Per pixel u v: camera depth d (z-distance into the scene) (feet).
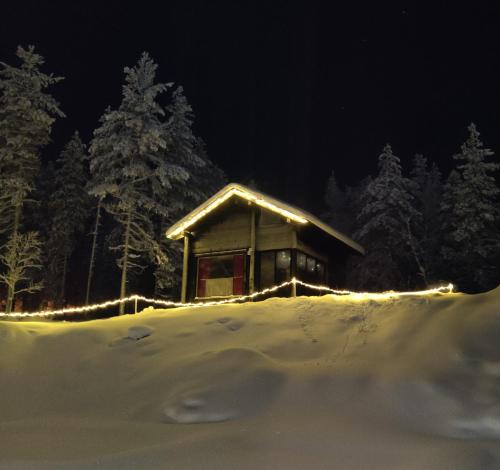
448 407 26.17
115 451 22.66
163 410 29.78
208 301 79.71
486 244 128.16
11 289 105.19
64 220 142.61
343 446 22.00
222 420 27.66
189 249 82.89
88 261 162.71
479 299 37.55
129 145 103.35
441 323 35.06
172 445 22.57
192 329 43.50
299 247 77.87
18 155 112.27
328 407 27.37
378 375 29.68
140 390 33.42
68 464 20.68
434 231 154.51
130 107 106.42
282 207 75.10
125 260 102.94
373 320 39.52
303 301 48.26
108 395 33.71
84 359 39.73
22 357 40.32
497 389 26.84
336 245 93.20
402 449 21.66
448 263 139.44
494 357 29.58
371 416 25.94
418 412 26.14
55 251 143.54
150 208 105.29
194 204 119.14
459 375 28.53
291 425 25.07
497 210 129.70
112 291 158.40
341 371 30.96
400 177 143.64
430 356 30.96
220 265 81.20
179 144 118.11
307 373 31.30
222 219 82.12
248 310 47.24
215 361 34.65
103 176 106.63
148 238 105.60
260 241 78.48
